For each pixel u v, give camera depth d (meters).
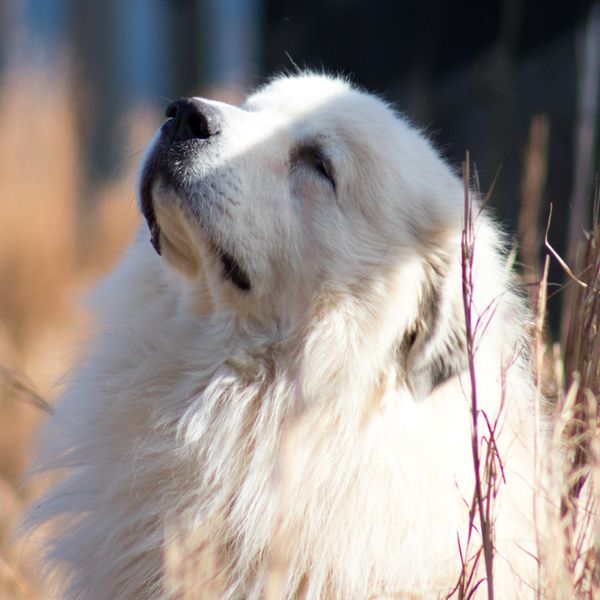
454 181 7.71
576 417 6.57
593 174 11.11
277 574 5.63
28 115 17.53
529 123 12.49
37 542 7.43
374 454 6.60
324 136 7.23
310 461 6.65
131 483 6.77
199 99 7.10
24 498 8.80
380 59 13.98
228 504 6.71
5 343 12.94
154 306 7.42
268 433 6.80
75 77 20.31
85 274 15.29
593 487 6.03
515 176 12.41
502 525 6.49
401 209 7.29
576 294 6.89
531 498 6.66
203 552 6.48
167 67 25.61
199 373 7.00
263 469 6.70
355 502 6.52
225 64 25.36
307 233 7.13
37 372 12.18
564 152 12.12
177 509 6.70
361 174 7.24
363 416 6.73
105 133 23.33
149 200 7.08
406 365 6.95
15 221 15.49
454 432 6.70
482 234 7.37
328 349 6.92
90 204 18.02
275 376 6.96
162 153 6.98
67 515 7.09
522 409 6.98
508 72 12.47
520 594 6.42
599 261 6.65
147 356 7.08
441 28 13.29
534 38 12.48
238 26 25.25
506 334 7.09
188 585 6.17
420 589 6.38
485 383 6.75
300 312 7.07
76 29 25.48
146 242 7.61
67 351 8.02
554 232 12.05
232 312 7.07
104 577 6.80
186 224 6.95
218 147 6.95
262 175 7.05
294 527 6.52
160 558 6.62
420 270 7.14
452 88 13.25
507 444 6.71
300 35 14.74
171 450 6.79
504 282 7.30
